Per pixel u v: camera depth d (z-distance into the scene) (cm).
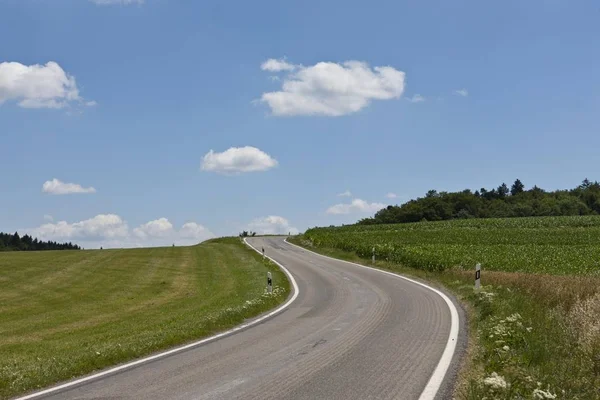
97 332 1877
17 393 855
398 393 773
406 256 3597
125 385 871
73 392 842
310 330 1362
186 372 945
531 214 13550
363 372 901
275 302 2042
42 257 4928
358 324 1420
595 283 1812
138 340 1333
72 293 3077
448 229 7531
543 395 671
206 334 1384
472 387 747
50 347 1609
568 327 1191
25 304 2755
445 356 1005
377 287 2370
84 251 5566
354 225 9275
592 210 13825
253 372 923
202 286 3219
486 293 1722
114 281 3506
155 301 2739
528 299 1652
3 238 14888
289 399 755
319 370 922
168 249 5797
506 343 1027
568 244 5162
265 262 4131
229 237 8319
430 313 1575
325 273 3198
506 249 4259
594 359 930
